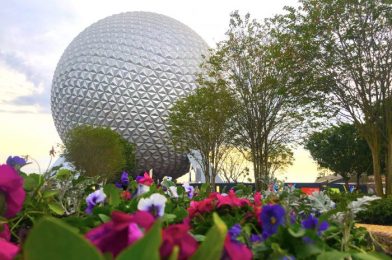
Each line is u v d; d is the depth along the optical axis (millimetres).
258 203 3520
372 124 20781
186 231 966
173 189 4371
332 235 2533
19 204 1876
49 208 3184
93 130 43000
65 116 65875
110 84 61531
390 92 20188
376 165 21047
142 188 3719
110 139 42750
